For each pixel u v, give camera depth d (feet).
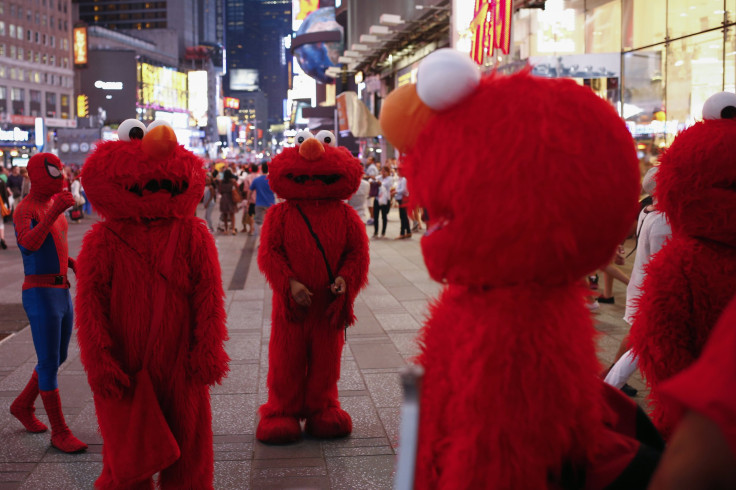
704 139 8.30
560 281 5.70
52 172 13.26
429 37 82.23
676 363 8.47
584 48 46.52
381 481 11.91
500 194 5.25
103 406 9.68
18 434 14.12
